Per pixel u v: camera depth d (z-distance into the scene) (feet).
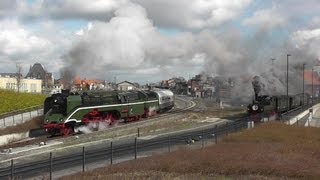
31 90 399.03
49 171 88.02
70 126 165.17
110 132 167.53
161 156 103.65
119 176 80.38
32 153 121.19
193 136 147.43
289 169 87.04
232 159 96.73
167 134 160.66
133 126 187.73
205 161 94.43
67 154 116.47
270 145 122.21
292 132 150.30
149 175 82.07
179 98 458.09
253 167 88.53
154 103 239.71
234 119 219.00
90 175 82.84
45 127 158.71
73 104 165.37
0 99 227.20
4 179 82.23
